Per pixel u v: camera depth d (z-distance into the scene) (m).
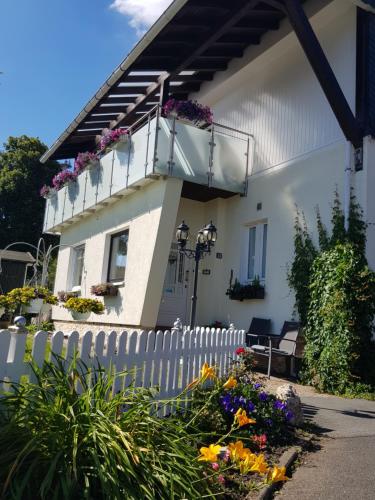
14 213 29.44
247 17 10.22
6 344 3.29
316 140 9.43
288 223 9.74
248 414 4.56
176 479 2.70
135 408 3.08
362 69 8.66
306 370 8.12
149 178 10.07
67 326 13.84
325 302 7.93
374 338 7.96
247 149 11.22
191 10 8.70
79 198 13.84
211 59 12.05
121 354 4.32
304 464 4.05
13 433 2.68
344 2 9.19
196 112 10.24
